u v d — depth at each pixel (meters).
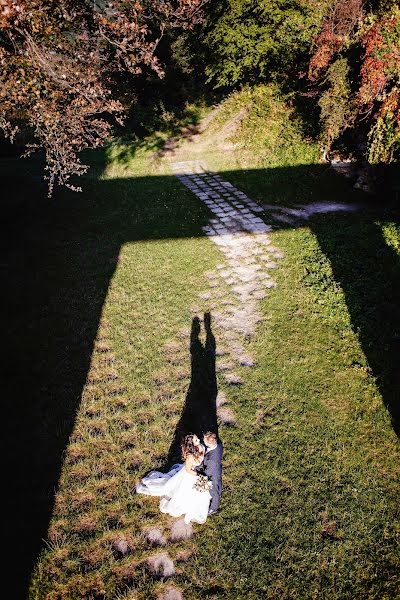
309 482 5.18
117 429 5.83
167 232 11.11
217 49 15.50
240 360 7.05
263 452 5.55
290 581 4.26
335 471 5.30
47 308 8.14
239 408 6.17
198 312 8.15
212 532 4.67
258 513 4.85
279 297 8.55
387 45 8.51
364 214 11.83
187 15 7.43
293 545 4.55
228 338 7.51
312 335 7.56
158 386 6.52
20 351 7.10
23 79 5.85
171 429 5.84
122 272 9.37
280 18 13.30
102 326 7.77
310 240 10.55
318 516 4.82
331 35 11.56
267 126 16.33
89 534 4.62
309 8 12.64
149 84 18.83
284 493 5.05
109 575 4.29
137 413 6.08
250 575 4.30
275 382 6.61
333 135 12.47
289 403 6.25
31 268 9.50
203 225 11.52
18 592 4.12
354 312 7.99
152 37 17.05
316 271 9.29
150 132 17.97
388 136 9.48
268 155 15.35
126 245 10.47
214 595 4.14
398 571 4.33
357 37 10.28
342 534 4.66
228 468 5.34
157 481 5.01
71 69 6.27
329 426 5.89
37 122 6.66
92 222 11.69
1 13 5.17
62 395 6.30
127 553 4.48
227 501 4.96
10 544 4.48
